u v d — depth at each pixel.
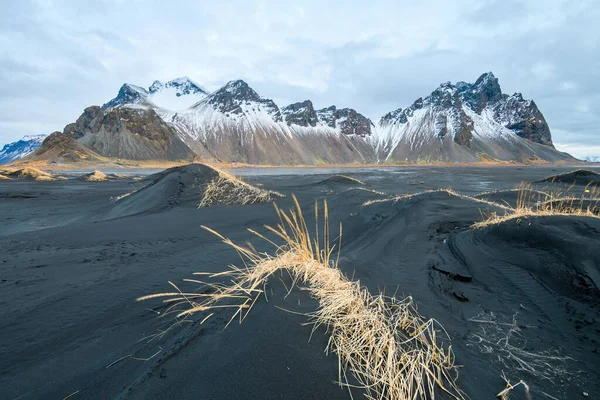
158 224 7.59
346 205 9.05
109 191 19.78
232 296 2.25
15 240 6.04
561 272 3.13
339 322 1.91
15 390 1.82
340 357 1.66
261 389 1.42
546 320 2.57
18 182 28.02
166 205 9.91
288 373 1.52
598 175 20.33
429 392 1.57
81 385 1.80
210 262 4.57
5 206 13.27
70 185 25.00
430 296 3.01
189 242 5.97
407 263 4.02
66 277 3.92
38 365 2.07
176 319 2.67
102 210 11.20
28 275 4.00
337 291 2.26
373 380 1.55
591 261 3.05
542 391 1.77
